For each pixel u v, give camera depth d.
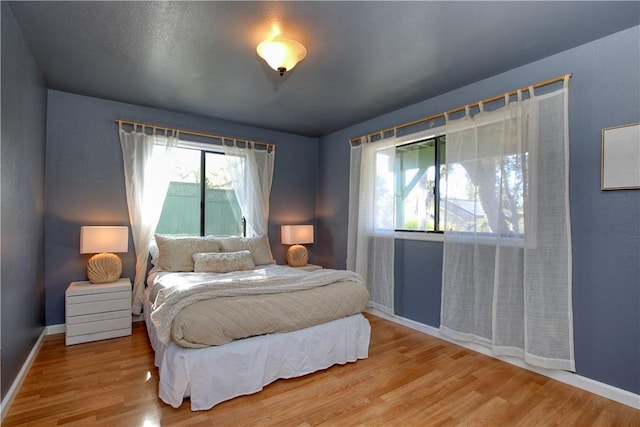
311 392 2.15
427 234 3.33
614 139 2.12
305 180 4.95
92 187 3.40
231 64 2.64
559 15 1.96
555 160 2.35
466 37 2.21
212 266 3.27
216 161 4.26
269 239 4.61
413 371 2.47
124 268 3.54
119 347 2.85
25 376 2.28
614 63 2.14
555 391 2.20
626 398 2.05
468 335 2.89
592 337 2.20
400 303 3.60
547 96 2.40
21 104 2.19
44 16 2.01
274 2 1.86
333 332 2.53
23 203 2.27
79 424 1.77
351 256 4.16
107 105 3.48
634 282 2.05
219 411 1.92
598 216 2.19
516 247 2.54
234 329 2.07
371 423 1.83
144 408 1.93
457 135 2.98
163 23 2.08
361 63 2.59
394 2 1.86
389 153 3.68
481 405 2.03
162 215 3.93
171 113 3.84
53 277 3.20
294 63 2.30
